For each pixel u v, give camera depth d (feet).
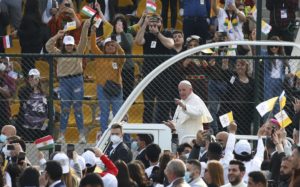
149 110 171.83
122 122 164.86
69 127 173.88
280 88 173.17
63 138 173.68
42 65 175.01
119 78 173.47
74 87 173.58
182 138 164.14
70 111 173.78
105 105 173.88
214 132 172.35
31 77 171.73
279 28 198.29
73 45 178.19
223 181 136.36
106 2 197.26
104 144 158.92
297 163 126.11
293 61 173.37
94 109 173.99
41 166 148.25
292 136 172.65
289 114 173.06
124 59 173.37
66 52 177.88
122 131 155.84
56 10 191.31
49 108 172.14
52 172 129.29
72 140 173.88
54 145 150.10
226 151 148.77
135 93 165.99
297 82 173.06
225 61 172.55
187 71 171.63
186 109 163.22
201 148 151.43
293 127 172.76
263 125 160.97
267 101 158.30
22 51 189.57
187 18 193.26
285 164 132.87
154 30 181.57
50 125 172.04
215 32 191.62
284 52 189.16
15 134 159.84
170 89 171.63
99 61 173.68
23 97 172.14
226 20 193.67
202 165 143.84
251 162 146.92
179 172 129.08
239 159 147.33
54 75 173.78
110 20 197.47
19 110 172.14
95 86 174.81
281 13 197.77
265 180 128.98
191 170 135.13
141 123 168.14
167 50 181.78
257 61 172.86
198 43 182.91
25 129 172.14
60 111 173.37
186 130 164.25
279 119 157.58
